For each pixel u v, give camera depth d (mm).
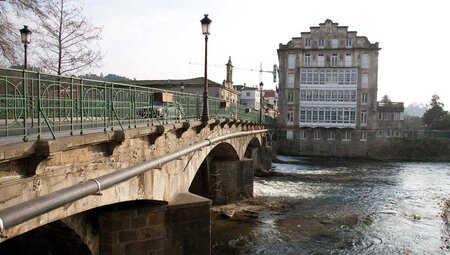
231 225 22531
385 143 68000
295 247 19281
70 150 7883
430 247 19922
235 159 28422
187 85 53344
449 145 67250
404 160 64375
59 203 7020
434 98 88062
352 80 68062
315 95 69312
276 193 32562
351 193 33844
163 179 13156
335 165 55438
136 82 53750
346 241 20453
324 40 69125
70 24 24859
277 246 19328
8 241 10609
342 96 68375
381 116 71000
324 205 28609
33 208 6328
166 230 12875
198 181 27203
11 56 18734
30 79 6961
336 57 68750
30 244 10734
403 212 27156
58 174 7531
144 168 10773
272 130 62812
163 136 13016
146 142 11641
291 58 70062
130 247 12211
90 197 8805
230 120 24562
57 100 7734
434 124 80000
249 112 38250
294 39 70062
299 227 22578
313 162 59031
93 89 9195
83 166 8375
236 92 69000
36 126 7461
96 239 11586
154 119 13266
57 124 7980
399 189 36625
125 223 12141
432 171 50750
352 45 68312
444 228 23328
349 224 23625
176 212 13094
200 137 18281
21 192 6602
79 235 10422
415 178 44312
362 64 68000
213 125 20250
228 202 27734
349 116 68188
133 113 11477
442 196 33562
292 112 70125
